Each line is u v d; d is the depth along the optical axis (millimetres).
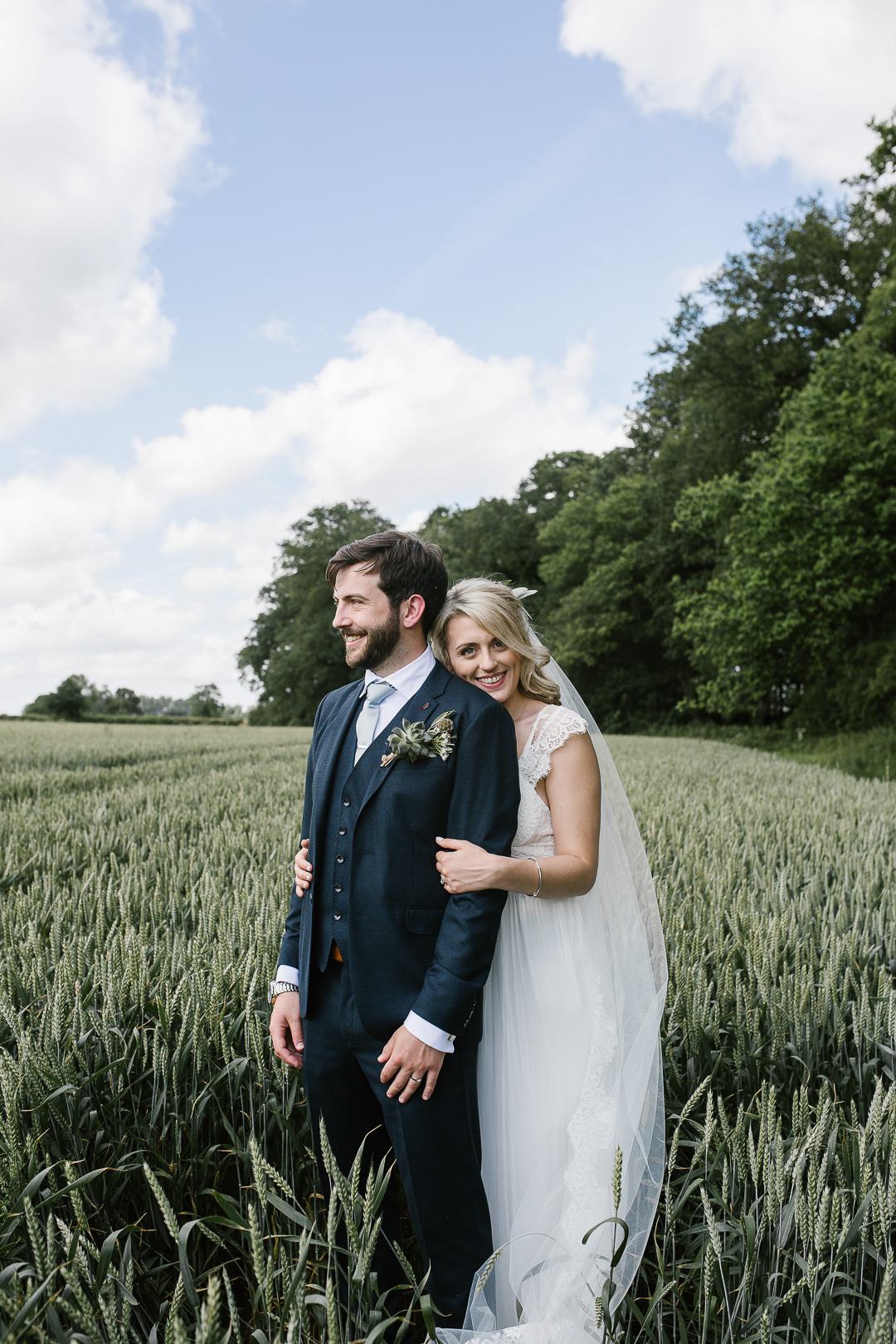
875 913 3750
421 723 1821
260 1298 1541
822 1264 1488
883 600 20625
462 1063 1752
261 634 60438
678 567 34094
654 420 37438
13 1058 2113
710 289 27672
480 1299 1697
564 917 1982
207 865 4164
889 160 20531
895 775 15578
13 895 3586
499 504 46938
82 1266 1346
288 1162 2006
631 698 37844
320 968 1855
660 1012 1999
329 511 54625
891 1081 2379
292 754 14500
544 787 2008
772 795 8891
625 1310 1690
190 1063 2160
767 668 21891
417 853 1769
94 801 7188
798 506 19469
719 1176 1872
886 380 19125
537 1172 1849
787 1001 2445
